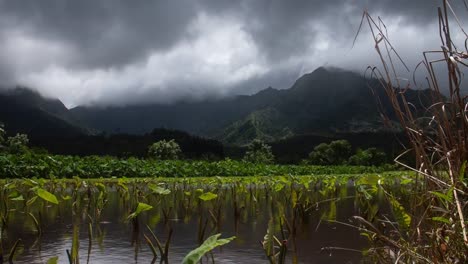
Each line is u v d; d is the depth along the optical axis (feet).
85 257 15.76
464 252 8.82
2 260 15.24
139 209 17.34
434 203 10.40
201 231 19.07
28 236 20.07
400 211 11.70
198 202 28.12
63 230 21.85
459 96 8.86
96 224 23.86
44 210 30.76
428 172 9.62
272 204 33.35
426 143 9.80
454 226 9.09
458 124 9.17
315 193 44.68
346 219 25.79
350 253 16.25
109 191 49.98
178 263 14.92
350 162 223.71
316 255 16.01
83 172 82.79
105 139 404.98
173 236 20.22
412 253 9.34
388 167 150.10
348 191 54.34
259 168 123.75
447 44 8.62
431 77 9.09
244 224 24.16
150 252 16.65
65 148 395.75
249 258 15.66
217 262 15.06
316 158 260.21
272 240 13.88
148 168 96.99
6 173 71.82
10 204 33.42
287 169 138.51
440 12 8.66
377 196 32.96
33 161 76.48
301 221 24.64
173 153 228.22
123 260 15.25
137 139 399.03
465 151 8.96
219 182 40.83
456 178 8.65
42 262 14.97
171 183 57.31
